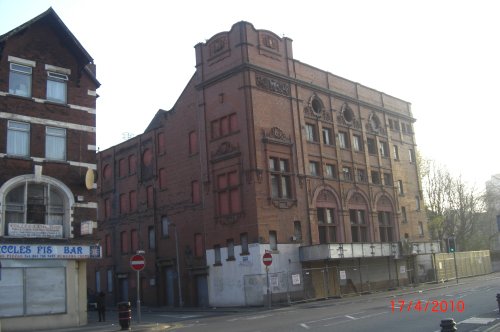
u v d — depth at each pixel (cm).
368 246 3978
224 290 3538
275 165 3666
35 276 2286
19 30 2450
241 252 3450
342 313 2191
